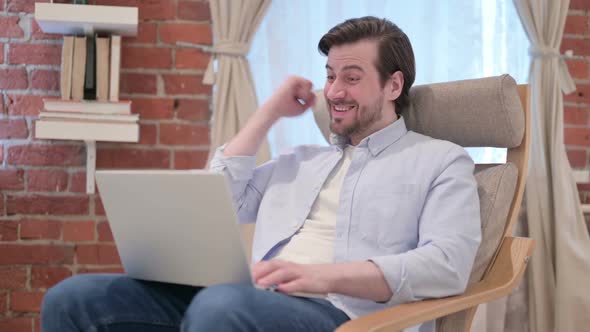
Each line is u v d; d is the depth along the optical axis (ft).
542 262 8.19
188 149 8.14
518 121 4.86
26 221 7.93
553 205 8.24
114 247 8.04
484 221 4.82
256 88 8.20
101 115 7.30
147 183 3.95
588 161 8.70
